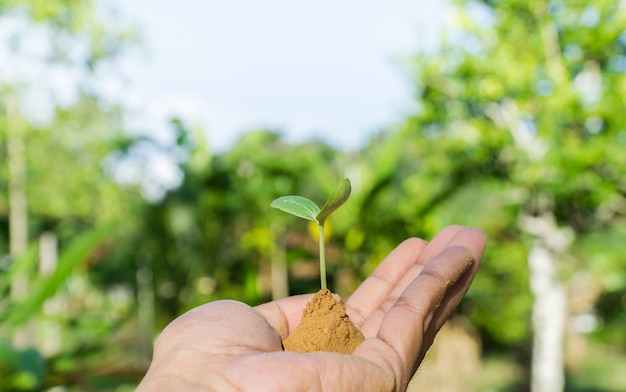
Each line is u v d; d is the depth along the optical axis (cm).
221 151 228
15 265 114
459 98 268
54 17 294
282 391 37
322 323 44
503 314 332
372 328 47
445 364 307
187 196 227
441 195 179
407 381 41
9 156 313
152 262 230
